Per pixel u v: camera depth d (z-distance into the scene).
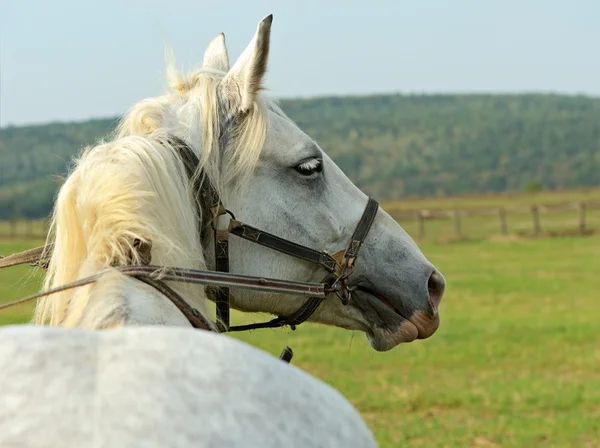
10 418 1.49
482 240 33.34
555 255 26.95
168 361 1.63
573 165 175.62
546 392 9.54
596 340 12.73
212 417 1.57
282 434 1.63
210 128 2.88
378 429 8.13
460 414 8.83
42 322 2.50
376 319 3.26
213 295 3.05
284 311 3.21
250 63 2.93
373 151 188.25
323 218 3.12
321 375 10.48
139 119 2.92
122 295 2.18
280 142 3.06
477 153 188.38
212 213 2.85
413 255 3.27
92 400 1.54
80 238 2.40
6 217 86.62
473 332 13.35
